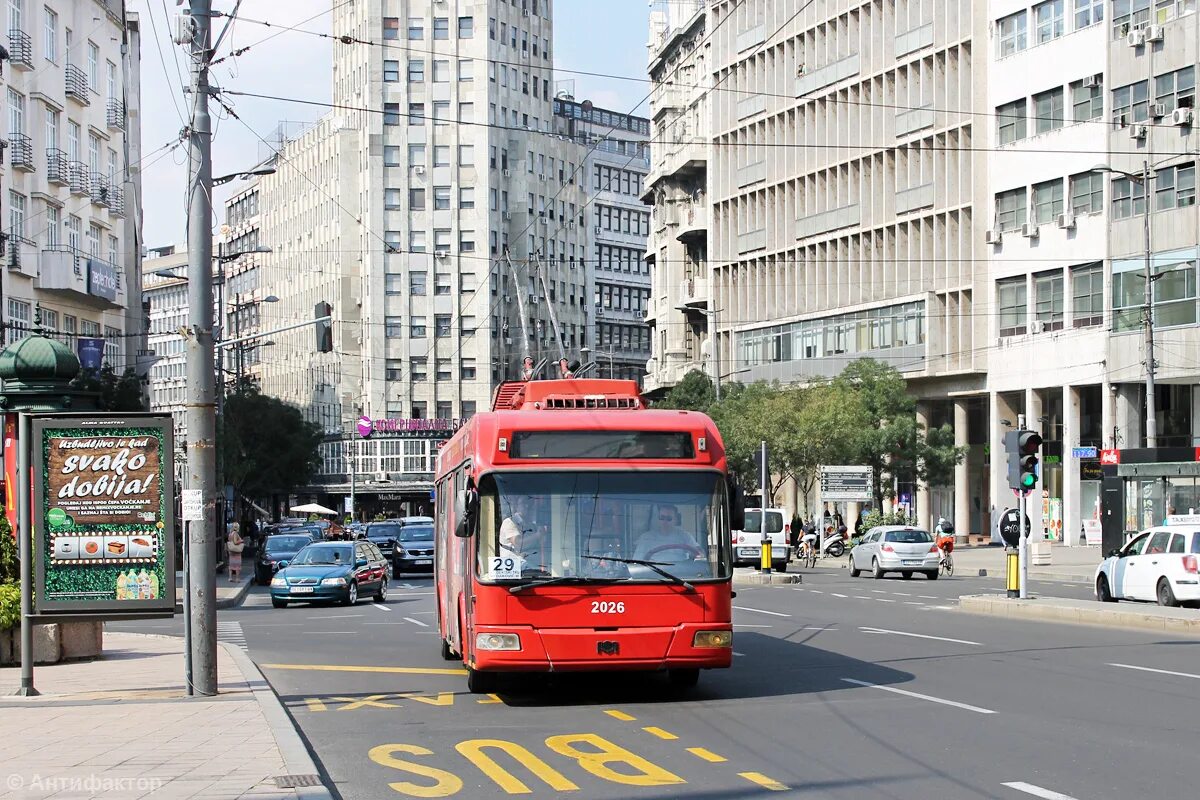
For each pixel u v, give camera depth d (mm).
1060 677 16969
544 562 14914
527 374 46469
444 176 123000
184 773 10625
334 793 10383
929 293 70000
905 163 72625
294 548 52031
